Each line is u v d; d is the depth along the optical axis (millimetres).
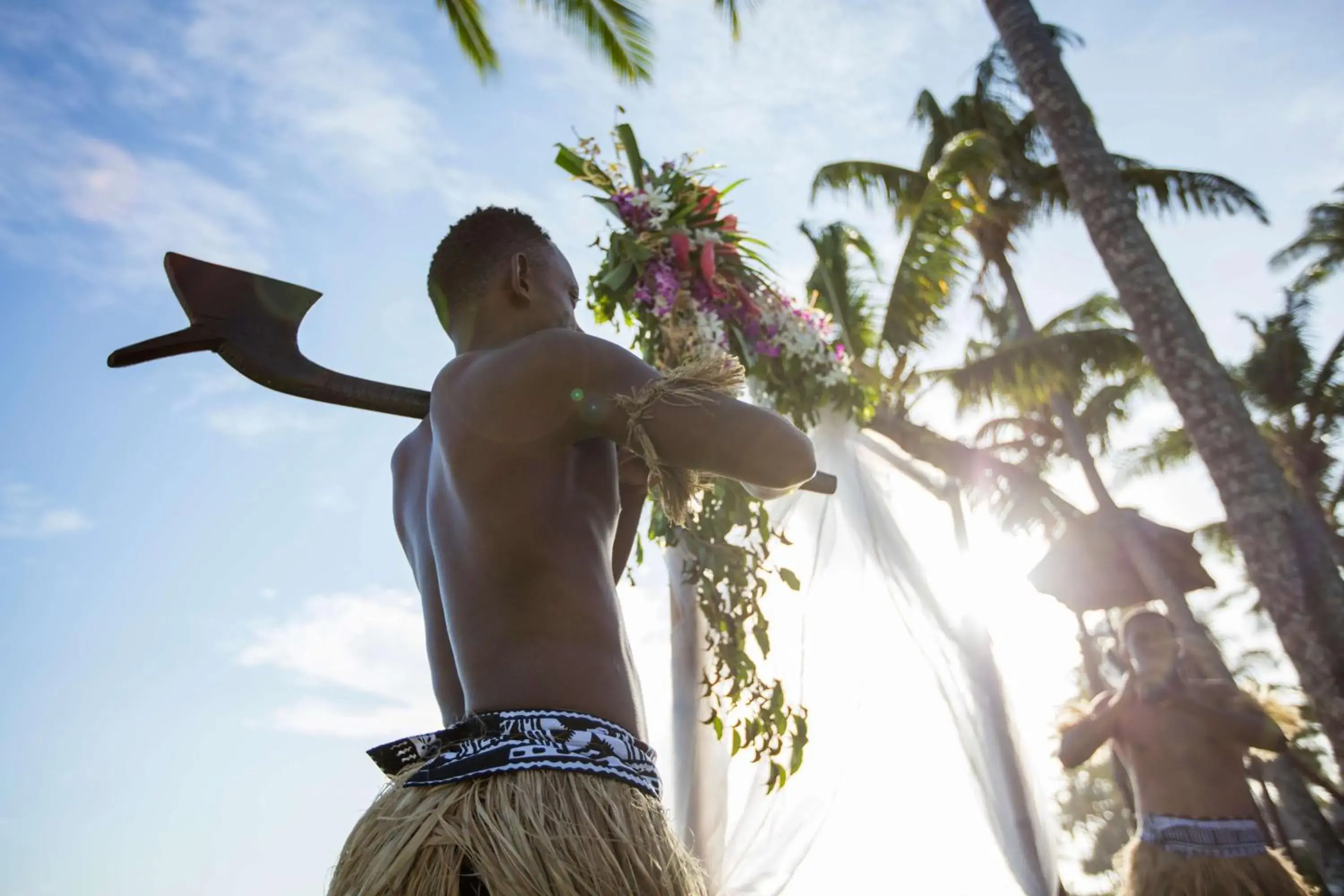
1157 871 4004
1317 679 8203
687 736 4363
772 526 4789
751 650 4621
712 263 4086
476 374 1517
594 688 1387
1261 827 4055
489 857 1226
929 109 19391
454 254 1673
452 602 1449
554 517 1443
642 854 1286
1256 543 8516
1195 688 4184
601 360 1478
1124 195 9430
